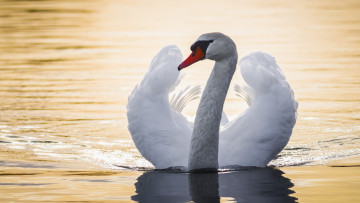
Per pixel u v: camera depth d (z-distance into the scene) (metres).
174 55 11.71
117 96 17.19
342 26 29.89
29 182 10.16
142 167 11.29
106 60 22.62
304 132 13.73
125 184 10.02
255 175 10.47
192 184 9.92
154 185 9.91
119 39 27.16
